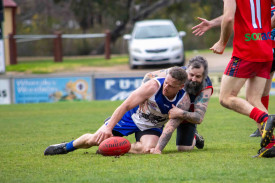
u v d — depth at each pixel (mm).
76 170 15438
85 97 48219
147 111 18250
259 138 22594
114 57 86938
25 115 36969
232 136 23656
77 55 100375
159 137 18797
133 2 109188
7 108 42781
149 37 66875
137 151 18625
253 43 17641
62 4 115250
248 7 17734
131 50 64562
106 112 37031
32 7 113500
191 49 98750
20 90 48469
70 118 33938
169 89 17047
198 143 20078
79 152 19344
